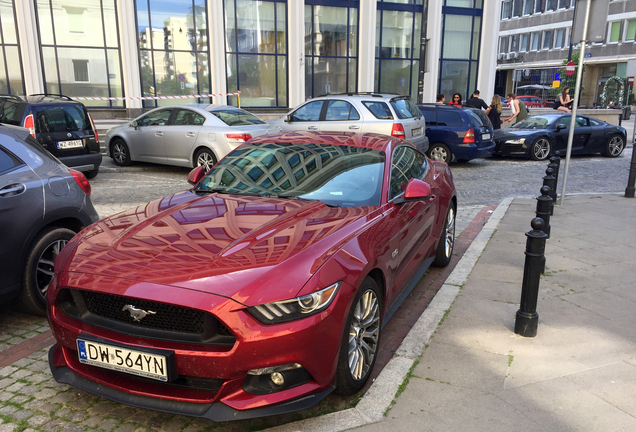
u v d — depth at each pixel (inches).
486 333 143.6
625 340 140.3
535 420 103.5
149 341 96.4
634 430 100.8
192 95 687.7
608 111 764.6
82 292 103.7
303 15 711.1
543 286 181.3
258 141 175.6
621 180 431.2
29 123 325.1
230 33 694.5
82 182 166.1
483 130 475.2
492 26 848.9
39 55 600.1
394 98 399.9
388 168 151.6
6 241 136.6
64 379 105.4
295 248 105.7
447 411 106.3
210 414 92.8
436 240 188.7
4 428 101.9
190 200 141.6
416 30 812.6
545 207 233.1
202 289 94.1
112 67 643.5
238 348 91.3
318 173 150.2
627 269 200.1
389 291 131.3
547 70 2000.5
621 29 1723.7
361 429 100.5
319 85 768.9
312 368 97.0
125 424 104.5
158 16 648.4
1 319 156.3
